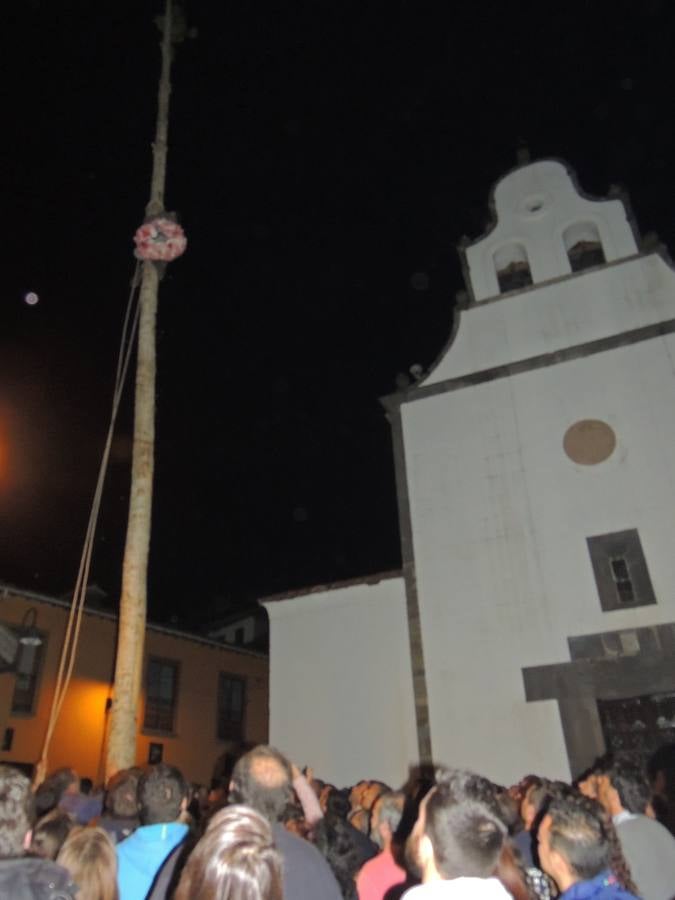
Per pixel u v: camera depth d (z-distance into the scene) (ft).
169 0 45.68
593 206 53.47
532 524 44.80
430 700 43.06
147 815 13.23
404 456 50.34
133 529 30.14
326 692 47.80
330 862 14.78
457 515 47.01
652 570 40.88
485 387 49.80
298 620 50.88
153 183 38.01
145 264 35.99
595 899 10.50
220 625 105.70
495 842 8.79
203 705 78.74
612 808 16.17
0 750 59.21
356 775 44.83
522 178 56.95
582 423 45.96
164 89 42.34
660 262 48.75
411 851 10.03
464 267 55.62
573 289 50.62
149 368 33.50
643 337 46.39
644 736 38.09
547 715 39.99
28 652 63.82
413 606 45.88
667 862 14.51
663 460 43.01
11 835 9.05
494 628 43.19
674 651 38.60
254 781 11.65
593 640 40.55
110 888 11.04
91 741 65.82
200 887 7.70
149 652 75.46
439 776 10.02
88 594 80.38
